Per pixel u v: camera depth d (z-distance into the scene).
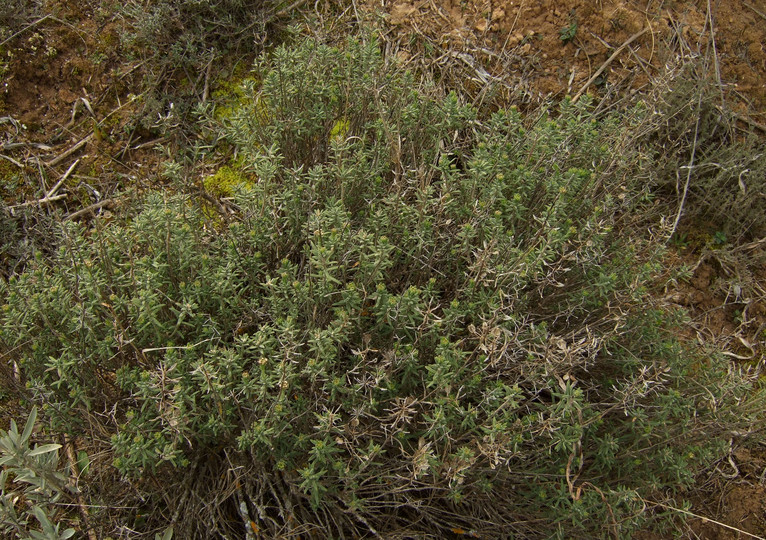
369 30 3.96
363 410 2.50
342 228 2.71
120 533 2.58
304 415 2.57
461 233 2.76
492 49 4.39
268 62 3.70
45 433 2.77
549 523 2.73
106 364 2.65
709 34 4.41
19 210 3.59
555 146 3.10
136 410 2.63
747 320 3.95
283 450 2.60
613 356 3.08
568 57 4.38
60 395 2.69
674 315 3.25
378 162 3.23
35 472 2.43
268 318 2.87
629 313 3.11
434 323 2.53
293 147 3.51
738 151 4.00
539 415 2.45
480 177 2.88
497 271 2.66
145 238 2.80
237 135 3.15
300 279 3.02
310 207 2.90
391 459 2.62
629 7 4.41
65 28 3.98
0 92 3.79
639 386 2.65
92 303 2.56
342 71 3.50
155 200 2.79
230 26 4.14
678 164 4.18
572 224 3.16
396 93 3.49
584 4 4.38
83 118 3.90
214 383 2.35
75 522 2.71
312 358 2.63
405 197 3.15
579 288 3.13
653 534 3.20
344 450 2.43
